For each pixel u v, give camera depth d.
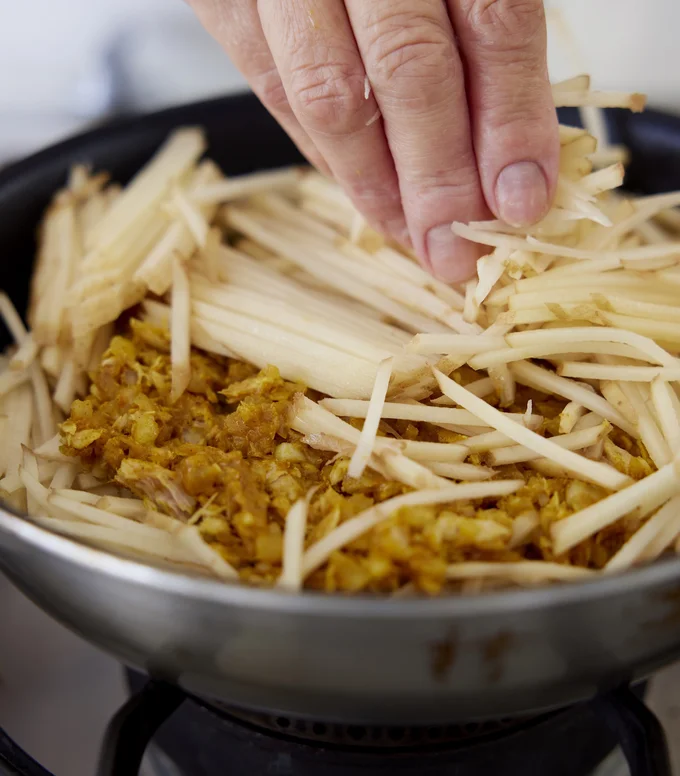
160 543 0.26
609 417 0.28
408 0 0.25
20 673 0.32
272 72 0.30
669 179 0.36
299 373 0.30
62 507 0.27
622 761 0.29
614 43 0.42
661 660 0.25
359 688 0.23
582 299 0.28
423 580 0.24
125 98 0.45
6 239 0.35
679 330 0.28
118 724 0.27
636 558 0.25
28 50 0.44
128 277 0.33
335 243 0.34
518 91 0.26
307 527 0.26
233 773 0.28
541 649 0.23
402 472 0.26
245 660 0.23
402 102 0.26
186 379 0.30
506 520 0.25
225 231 0.37
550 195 0.27
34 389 0.32
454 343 0.28
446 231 0.28
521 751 0.28
